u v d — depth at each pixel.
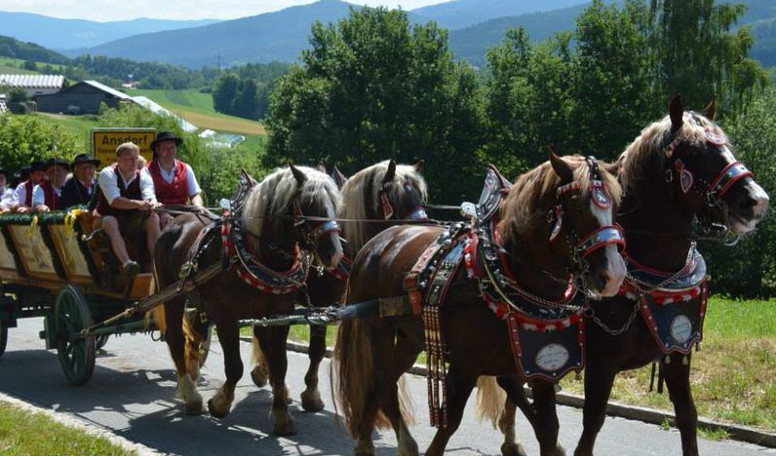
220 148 56.66
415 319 5.94
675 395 5.57
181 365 8.52
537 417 5.23
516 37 42.72
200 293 8.05
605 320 5.38
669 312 5.41
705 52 39.31
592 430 5.43
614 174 5.57
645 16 40.03
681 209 5.41
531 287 5.12
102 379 10.11
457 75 40.72
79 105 119.94
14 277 11.46
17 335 13.61
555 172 4.89
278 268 7.68
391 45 40.03
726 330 10.99
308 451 7.09
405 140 38.16
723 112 38.94
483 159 41.09
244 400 9.00
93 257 9.41
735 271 35.56
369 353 6.38
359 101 39.22
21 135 23.02
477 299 5.26
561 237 4.81
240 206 7.97
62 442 6.60
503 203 5.40
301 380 9.90
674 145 5.34
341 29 41.41
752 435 6.97
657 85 39.56
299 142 39.00
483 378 6.62
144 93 195.50
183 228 8.66
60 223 9.62
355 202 8.44
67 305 9.73
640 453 6.76
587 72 39.09
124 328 9.20
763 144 35.91
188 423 8.05
